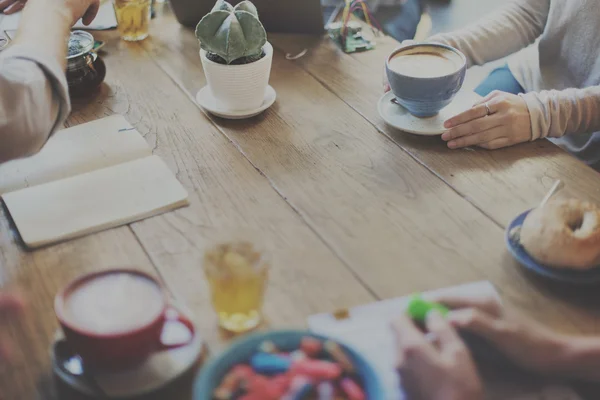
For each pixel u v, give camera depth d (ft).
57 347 2.52
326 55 4.74
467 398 2.18
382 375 2.35
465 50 4.82
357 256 2.93
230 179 3.48
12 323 2.66
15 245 3.07
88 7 4.03
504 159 3.59
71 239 3.09
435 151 3.67
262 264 2.55
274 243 3.01
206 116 4.08
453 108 4.03
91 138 3.84
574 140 4.91
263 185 3.42
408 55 4.02
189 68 4.65
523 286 2.74
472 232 3.05
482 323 2.38
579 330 2.54
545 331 2.45
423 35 7.50
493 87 5.35
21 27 3.48
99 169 3.55
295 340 2.31
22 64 3.18
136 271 2.52
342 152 3.68
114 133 3.88
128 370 2.40
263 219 3.18
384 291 2.73
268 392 2.14
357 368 2.23
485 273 2.81
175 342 2.48
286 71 4.55
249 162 3.62
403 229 3.09
